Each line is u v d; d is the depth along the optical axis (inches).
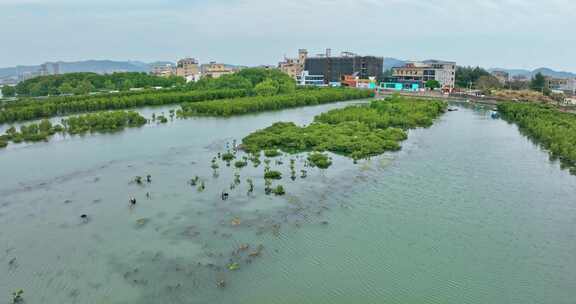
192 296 1571.1
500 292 1626.5
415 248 1952.5
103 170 3120.1
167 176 2970.0
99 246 1941.4
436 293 1615.4
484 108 7613.2
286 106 7150.6
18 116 5359.3
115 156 3540.8
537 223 2241.6
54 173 3043.8
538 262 1847.9
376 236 2063.2
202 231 2091.5
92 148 3843.5
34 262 1804.9
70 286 1635.1
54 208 2381.9
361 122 4916.3
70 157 3503.9
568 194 2684.5
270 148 3828.7
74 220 2219.5
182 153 3656.5
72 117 5002.5
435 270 1770.4
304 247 1942.7
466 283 1684.3
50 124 4697.3
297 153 3668.8
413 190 2723.9
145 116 5871.1
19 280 1675.7
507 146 4087.1
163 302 1534.2
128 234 2059.5
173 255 1860.2
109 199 2518.5
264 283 1660.9
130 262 1803.6
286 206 2416.3
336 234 2076.8
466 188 2780.5
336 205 2442.2
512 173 3137.3
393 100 7032.5
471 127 5246.1
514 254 1911.9
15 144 4015.8
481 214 2351.1
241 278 1691.7
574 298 1590.8
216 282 1660.9
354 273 1739.7
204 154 3622.0
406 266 1798.7
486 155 3698.3
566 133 4089.6
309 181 2859.3
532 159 3575.3
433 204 2486.5
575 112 6368.1
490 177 3031.5
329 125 4672.7
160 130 4785.9
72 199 2519.7
